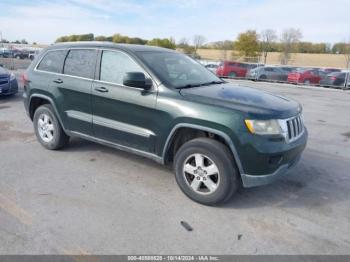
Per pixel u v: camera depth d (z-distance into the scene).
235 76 25.77
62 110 4.72
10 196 3.57
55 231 2.95
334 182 4.27
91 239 2.85
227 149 3.32
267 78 23.53
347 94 16.12
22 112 7.95
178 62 4.45
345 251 2.80
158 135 3.72
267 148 3.18
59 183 3.95
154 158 3.88
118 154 5.00
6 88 9.40
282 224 3.21
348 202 3.71
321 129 7.41
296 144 3.50
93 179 4.10
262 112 3.25
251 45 54.25
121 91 3.97
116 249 2.73
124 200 3.58
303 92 16.47
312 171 4.65
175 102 3.54
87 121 4.43
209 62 33.09
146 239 2.88
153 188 3.90
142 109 3.79
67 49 4.77
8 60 35.69
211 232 3.02
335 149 5.79
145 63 3.91
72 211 3.30
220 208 3.48
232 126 3.19
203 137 3.51
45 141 5.11
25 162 4.59
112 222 3.12
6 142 5.50
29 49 45.00
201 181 3.49
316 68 21.66
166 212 3.35
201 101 3.44
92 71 4.36
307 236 3.01
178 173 3.65
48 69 4.96
